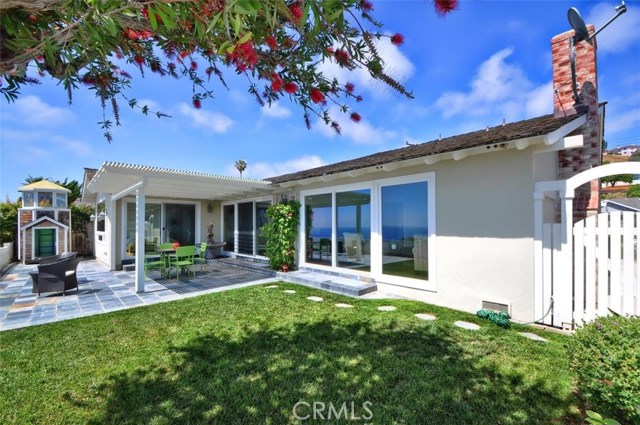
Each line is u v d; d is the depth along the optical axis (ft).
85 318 18.72
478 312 18.26
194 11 4.37
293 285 28.04
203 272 35.60
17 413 9.47
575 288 15.87
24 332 16.28
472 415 9.14
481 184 19.42
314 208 32.91
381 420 8.99
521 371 11.62
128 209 41.01
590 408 9.01
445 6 4.60
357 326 16.61
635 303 14.06
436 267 21.75
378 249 26.03
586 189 19.36
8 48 4.44
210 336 15.51
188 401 10.00
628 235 14.32
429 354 13.15
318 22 4.02
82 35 4.47
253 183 33.06
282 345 14.24
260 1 3.56
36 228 49.21
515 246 17.83
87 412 9.50
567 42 19.80
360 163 28.04
